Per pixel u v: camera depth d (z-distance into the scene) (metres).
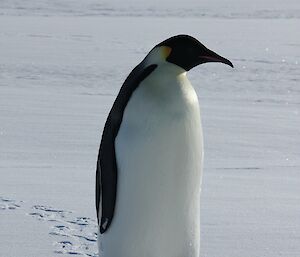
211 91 48.62
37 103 41.72
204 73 56.31
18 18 103.94
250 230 14.97
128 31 89.50
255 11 123.75
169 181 9.65
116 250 10.15
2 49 69.12
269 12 122.06
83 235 13.82
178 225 9.96
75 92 46.81
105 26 95.06
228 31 91.38
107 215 10.01
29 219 15.18
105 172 9.88
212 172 24.12
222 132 33.97
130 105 9.55
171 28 94.19
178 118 9.48
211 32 90.25
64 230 14.22
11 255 12.31
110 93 46.94
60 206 16.81
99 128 34.19
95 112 39.22
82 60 63.06
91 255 12.37
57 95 45.12
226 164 26.11
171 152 9.53
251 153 29.05
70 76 54.09
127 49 72.06
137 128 9.51
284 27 96.88
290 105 43.91
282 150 30.00
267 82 52.78
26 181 20.73
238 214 16.70
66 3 131.25
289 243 13.94
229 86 50.78
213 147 30.19
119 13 116.81
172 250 10.09
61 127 34.12
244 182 21.95
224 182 21.81
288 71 58.19
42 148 28.64
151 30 91.50
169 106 9.45
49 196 18.22
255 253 13.12
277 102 44.91
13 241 13.22
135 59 64.69
